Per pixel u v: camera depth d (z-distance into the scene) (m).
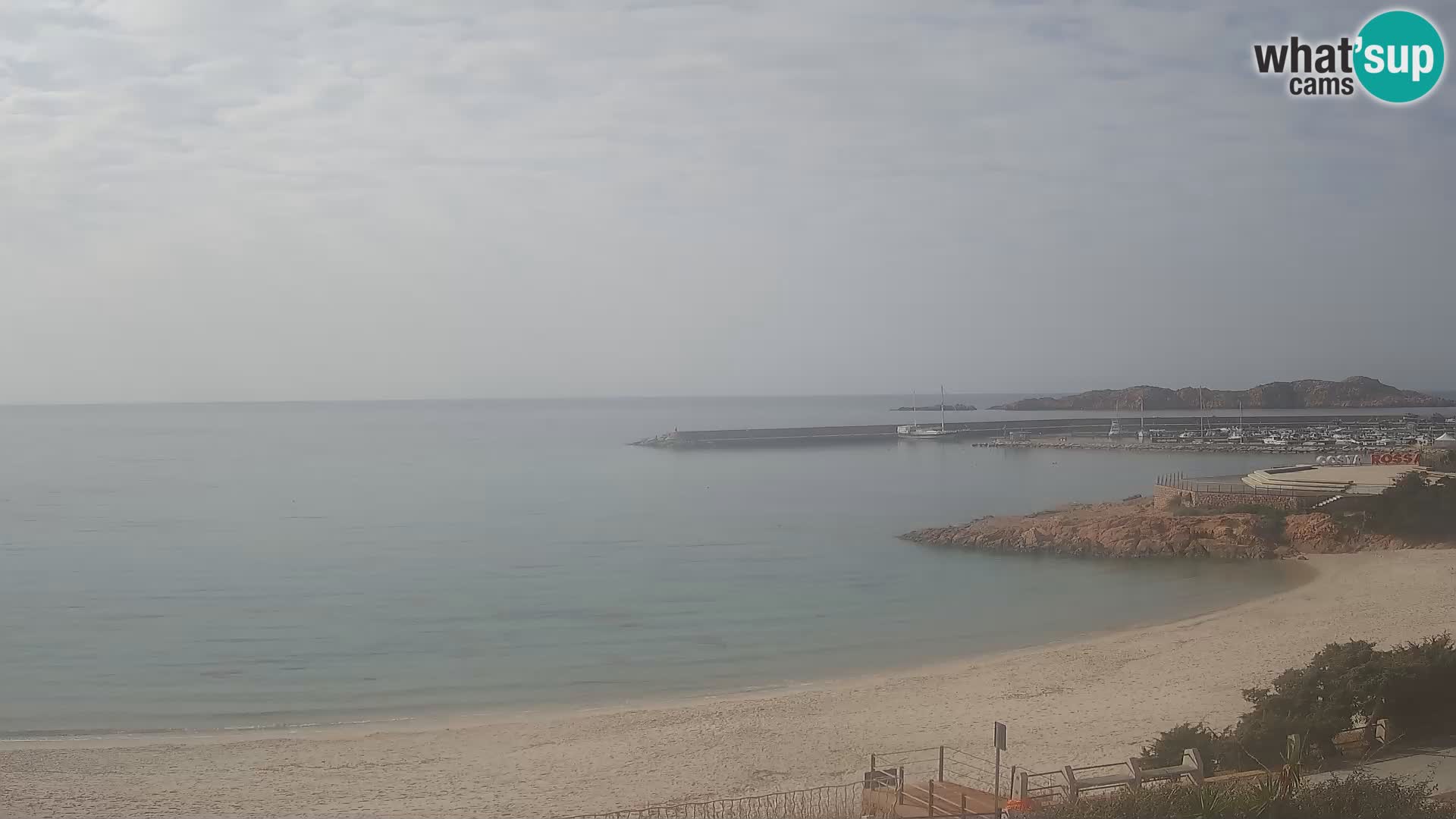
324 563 68.62
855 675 39.00
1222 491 74.38
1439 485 65.06
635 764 27.41
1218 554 64.00
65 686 38.19
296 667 40.88
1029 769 25.05
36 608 53.53
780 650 43.50
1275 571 58.94
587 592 57.56
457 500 112.69
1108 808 15.84
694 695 36.38
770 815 22.62
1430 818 15.02
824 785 24.95
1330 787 16.08
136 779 26.84
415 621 49.78
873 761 23.16
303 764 28.19
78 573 65.12
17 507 105.25
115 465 169.50
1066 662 38.38
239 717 34.19
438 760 28.47
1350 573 55.00
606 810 23.67
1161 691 32.66
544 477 144.25
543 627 48.31
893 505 105.31
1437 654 23.27
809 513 98.69
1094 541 69.44
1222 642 39.62
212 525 90.75
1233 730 24.19
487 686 37.97
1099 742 27.14
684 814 23.02
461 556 71.94
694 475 146.00
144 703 35.81
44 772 27.50
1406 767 19.81
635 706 35.00
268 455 194.75
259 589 59.03
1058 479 134.62
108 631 47.72
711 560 69.56
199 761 28.64
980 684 35.56
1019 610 51.16
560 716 33.72
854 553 72.06
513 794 25.14
